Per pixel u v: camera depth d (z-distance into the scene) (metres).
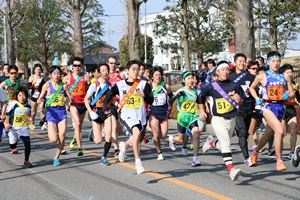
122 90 8.42
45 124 16.42
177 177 8.57
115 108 10.14
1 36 50.62
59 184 8.22
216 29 42.94
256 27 31.34
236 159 10.43
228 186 7.82
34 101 16.19
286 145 12.45
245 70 9.94
